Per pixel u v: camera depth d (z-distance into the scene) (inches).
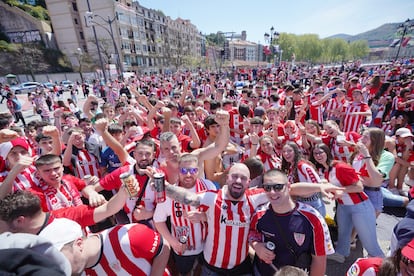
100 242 62.9
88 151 162.1
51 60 1983.3
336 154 165.0
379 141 126.6
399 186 181.0
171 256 108.1
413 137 175.2
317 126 175.0
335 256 122.3
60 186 105.4
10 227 59.7
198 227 97.0
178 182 101.7
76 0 2090.3
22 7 2160.4
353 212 110.8
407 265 56.7
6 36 2043.6
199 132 202.5
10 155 113.3
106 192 138.4
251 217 87.7
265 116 252.7
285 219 78.8
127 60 2268.7
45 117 530.6
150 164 103.1
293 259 79.2
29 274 35.9
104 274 62.5
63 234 54.2
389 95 346.0
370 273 63.7
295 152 119.1
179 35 3484.3
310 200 113.9
